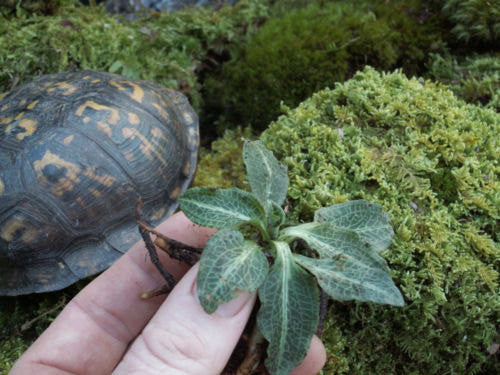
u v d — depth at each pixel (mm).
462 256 253
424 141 291
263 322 149
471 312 250
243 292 160
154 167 373
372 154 287
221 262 143
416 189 270
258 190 176
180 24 612
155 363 156
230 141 526
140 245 231
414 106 313
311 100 361
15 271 337
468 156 290
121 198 353
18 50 504
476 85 427
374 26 511
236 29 624
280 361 147
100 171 341
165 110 417
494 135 314
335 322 256
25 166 326
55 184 326
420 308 245
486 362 280
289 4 628
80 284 366
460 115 314
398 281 247
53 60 509
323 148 299
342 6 563
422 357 259
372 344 261
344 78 507
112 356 225
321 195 262
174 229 228
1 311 356
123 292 225
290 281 154
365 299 143
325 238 162
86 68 520
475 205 273
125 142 358
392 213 260
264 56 540
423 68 519
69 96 374
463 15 482
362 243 156
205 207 162
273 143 322
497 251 257
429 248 247
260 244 171
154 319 162
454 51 516
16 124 348
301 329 149
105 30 553
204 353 156
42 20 545
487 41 494
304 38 532
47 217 326
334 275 151
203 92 625
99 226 347
